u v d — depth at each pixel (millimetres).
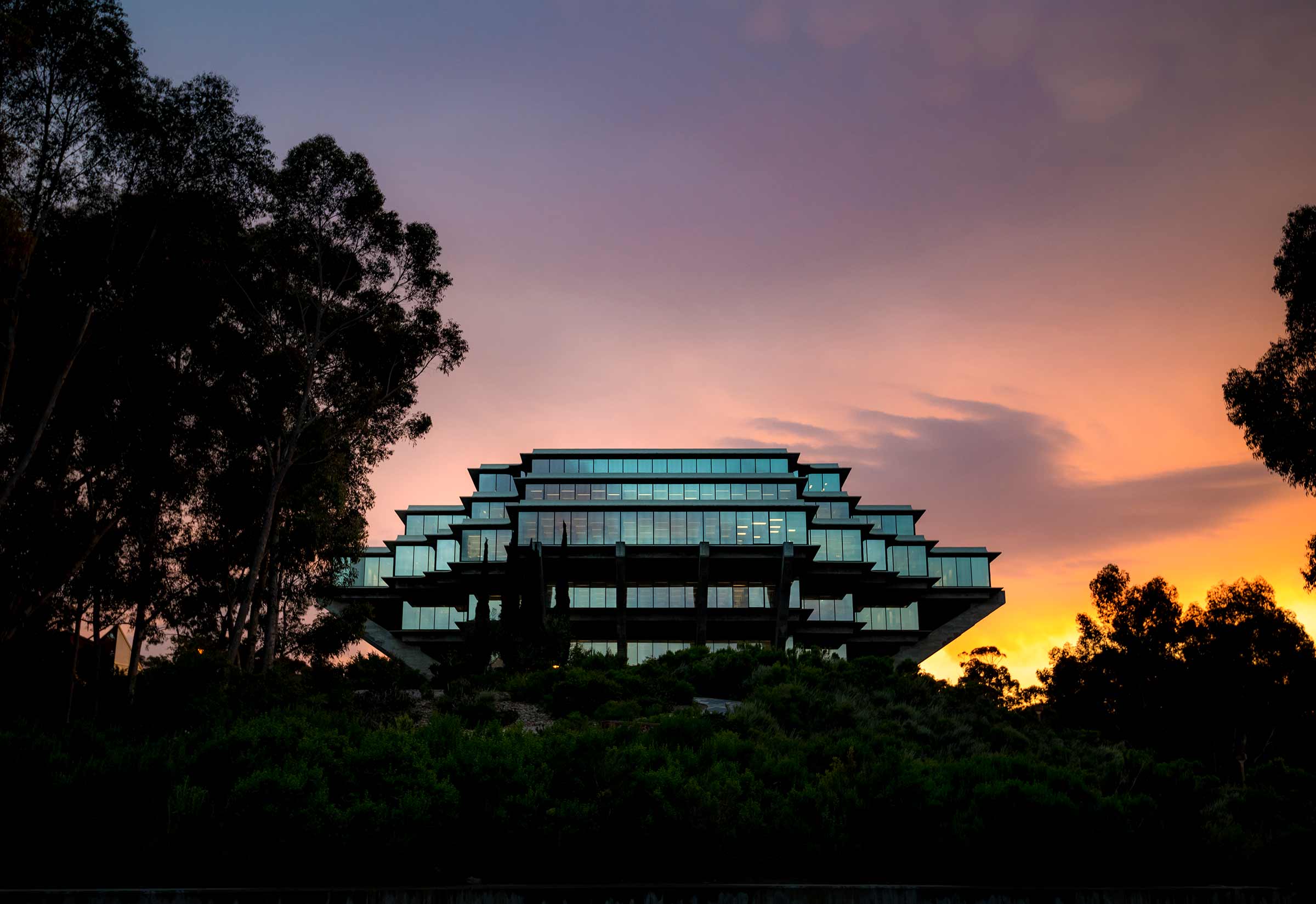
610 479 93938
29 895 10633
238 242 36125
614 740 19516
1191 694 66062
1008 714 44000
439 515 105938
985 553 102625
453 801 13055
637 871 13109
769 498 93688
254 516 39656
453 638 94625
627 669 45688
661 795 13578
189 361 36406
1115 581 73438
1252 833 17547
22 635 32625
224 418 35812
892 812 14352
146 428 33906
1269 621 64062
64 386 31547
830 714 31812
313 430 40156
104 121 30234
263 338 37781
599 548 85938
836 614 94000
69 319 30891
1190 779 16812
